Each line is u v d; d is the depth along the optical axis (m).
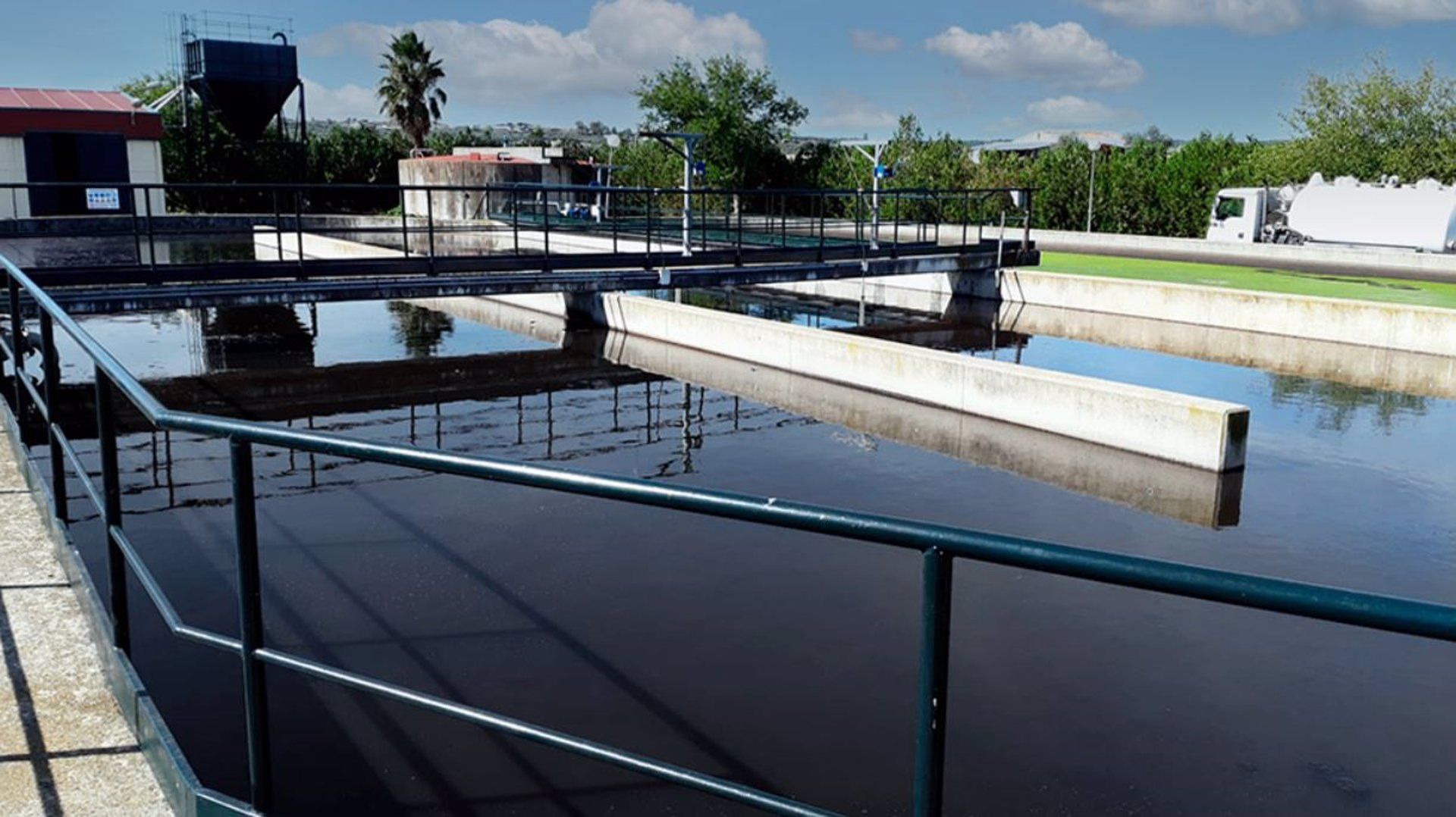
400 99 61.75
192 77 40.19
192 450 13.76
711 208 54.50
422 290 15.79
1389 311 21.61
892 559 10.05
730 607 8.85
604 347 22.17
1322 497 12.70
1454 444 15.16
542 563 9.88
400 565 9.81
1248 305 23.95
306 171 43.34
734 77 56.81
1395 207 34.91
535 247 32.88
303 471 13.03
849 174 49.50
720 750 6.52
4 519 4.30
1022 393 15.75
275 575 9.53
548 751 6.42
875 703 7.17
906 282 31.16
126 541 2.79
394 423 15.90
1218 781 6.35
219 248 30.03
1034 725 7.00
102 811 2.46
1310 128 40.88
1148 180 43.81
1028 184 45.78
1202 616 8.85
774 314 27.58
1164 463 13.97
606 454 14.39
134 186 13.65
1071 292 27.11
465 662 7.73
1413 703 7.40
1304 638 8.46
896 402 17.39
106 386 2.82
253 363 19.72
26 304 13.23
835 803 5.96
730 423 16.17
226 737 6.62
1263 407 17.38
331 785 6.04
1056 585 9.55
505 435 15.31
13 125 30.61
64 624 3.37
